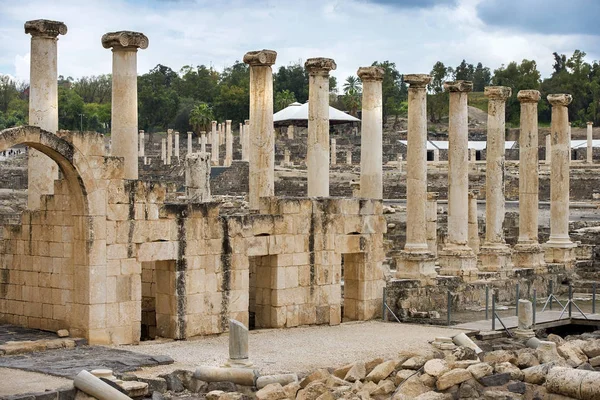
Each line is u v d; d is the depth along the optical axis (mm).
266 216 42500
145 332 41750
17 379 29812
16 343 34812
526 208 59094
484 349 40281
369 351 37375
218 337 40062
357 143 176375
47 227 37688
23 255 38562
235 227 41125
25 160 126688
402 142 165375
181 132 196750
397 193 115562
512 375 32188
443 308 49844
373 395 31641
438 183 116500
